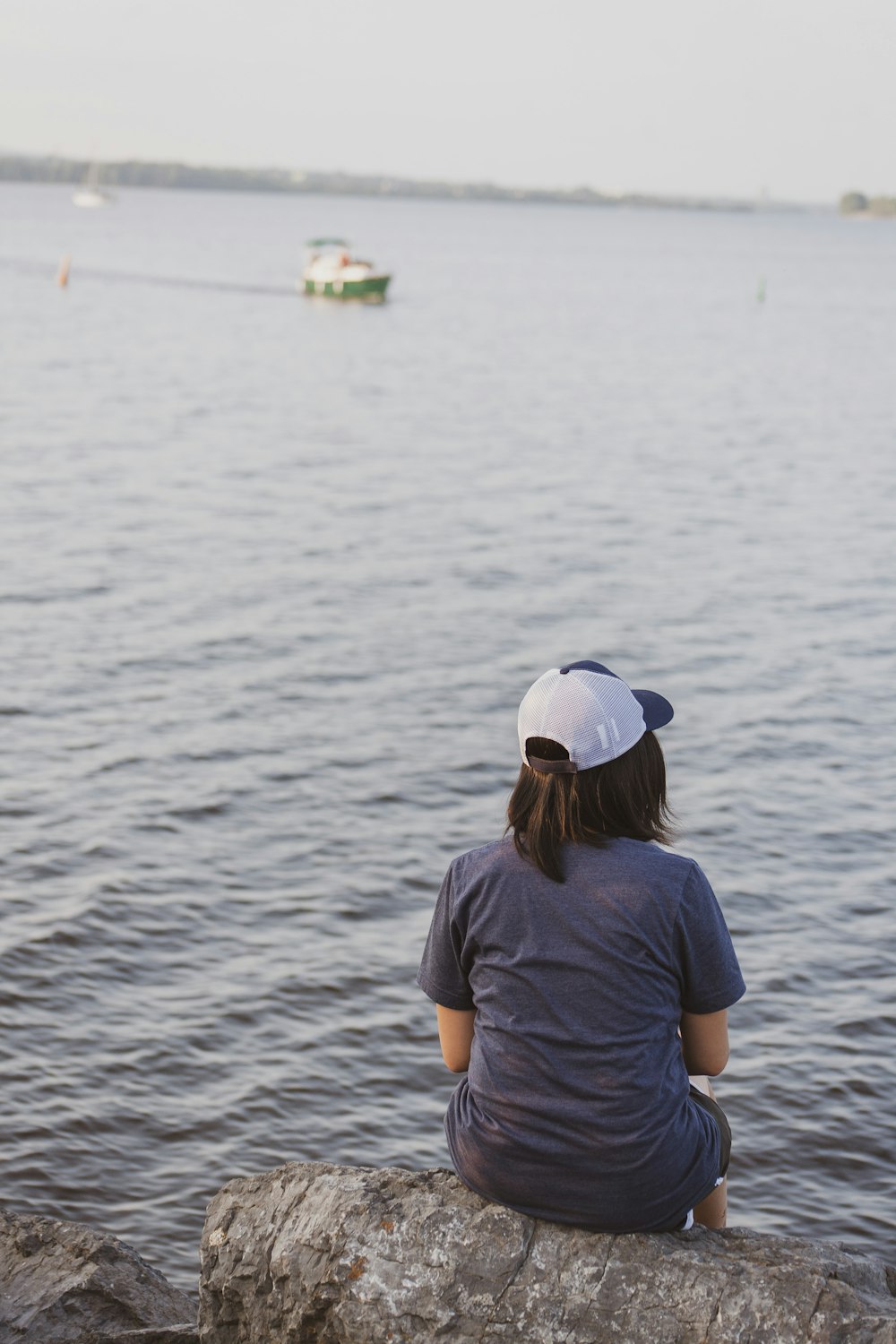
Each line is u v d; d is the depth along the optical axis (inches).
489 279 5851.4
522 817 118.8
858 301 5472.4
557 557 1202.0
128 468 1577.3
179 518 1312.7
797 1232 370.9
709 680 864.9
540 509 1422.2
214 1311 127.0
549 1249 115.3
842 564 1211.9
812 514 1448.1
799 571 1181.7
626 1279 112.5
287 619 972.6
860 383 2773.1
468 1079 121.0
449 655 902.4
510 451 1809.8
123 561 1127.0
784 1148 406.3
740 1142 407.8
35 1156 392.8
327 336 3321.9
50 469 1540.4
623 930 113.0
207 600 1014.4
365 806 655.8
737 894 569.3
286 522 1312.7
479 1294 114.0
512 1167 115.3
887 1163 401.4
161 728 746.8
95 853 587.5
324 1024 468.1
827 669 895.7
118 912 535.8
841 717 799.7
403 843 617.6
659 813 121.0
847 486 1635.1
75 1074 431.8
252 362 2746.1
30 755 698.2
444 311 4168.3
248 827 625.6
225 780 677.9
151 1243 361.1
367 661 881.5
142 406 2087.8
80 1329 159.6
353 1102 427.2
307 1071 441.1
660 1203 114.4
